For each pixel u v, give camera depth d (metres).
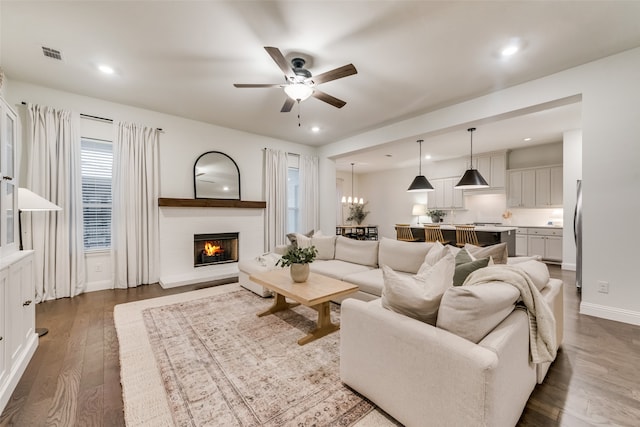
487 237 5.11
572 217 5.16
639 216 2.61
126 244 3.94
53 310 3.06
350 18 2.21
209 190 4.73
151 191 4.15
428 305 1.40
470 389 1.11
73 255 3.55
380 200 9.91
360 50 2.63
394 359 1.41
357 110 4.09
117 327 2.61
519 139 5.67
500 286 1.45
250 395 1.66
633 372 1.89
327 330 2.50
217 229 4.77
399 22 2.25
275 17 2.20
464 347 1.17
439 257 2.59
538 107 3.21
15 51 2.66
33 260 2.14
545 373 1.82
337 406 1.57
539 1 2.01
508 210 6.82
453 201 7.66
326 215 6.30
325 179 6.29
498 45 2.54
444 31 2.36
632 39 2.46
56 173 3.45
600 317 2.82
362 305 1.64
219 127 4.91
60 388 1.74
